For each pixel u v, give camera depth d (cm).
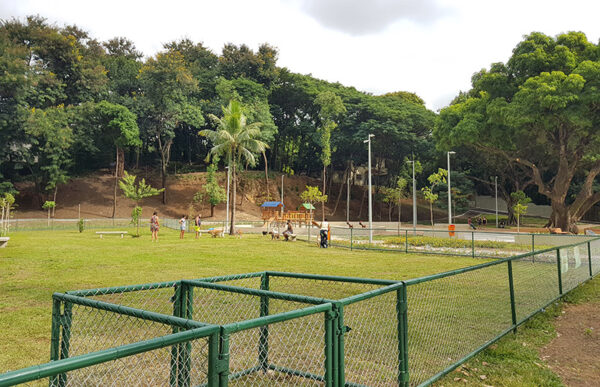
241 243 2473
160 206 6256
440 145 4409
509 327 635
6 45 5250
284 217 4381
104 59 7225
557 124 3416
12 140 5384
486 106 3781
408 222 7138
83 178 6738
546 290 904
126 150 6462
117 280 1114
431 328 589
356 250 2159
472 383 440
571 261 1037
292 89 7288
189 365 343
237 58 7606
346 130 6925
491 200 7944
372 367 441
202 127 7331
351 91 7569
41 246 2094
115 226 4253
